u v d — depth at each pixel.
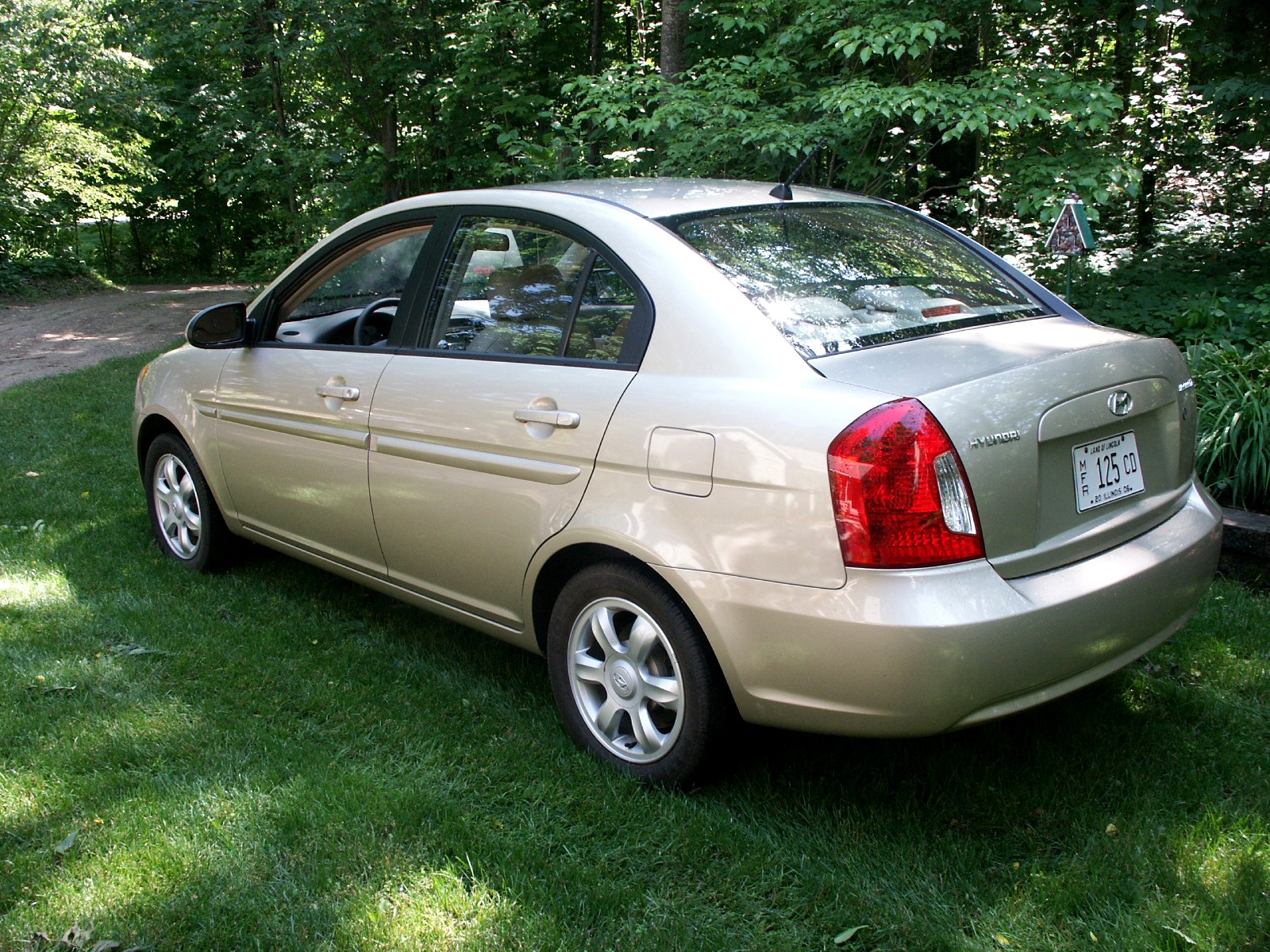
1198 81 8.50
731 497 2.49
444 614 3.47
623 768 2.91
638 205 3.09
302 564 4.71
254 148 12.52
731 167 7.64
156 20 12.59
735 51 8.95
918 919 2.31
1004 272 3.35
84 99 17.67
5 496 5.73
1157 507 2.77
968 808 2.74
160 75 17.73
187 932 2.28
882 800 2.80
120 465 6.38
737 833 2.62
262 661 3.68
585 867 2.50
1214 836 2.54
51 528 5.19
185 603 4.23
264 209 20.83
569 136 8.55
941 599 2.28
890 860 2.54
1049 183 7.15
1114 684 3.34
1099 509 2.61
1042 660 2.37
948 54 8.09
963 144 8.66
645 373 2.73
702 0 8.89
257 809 2.73
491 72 10.77
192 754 3.04
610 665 2.89
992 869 2.48
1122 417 2.63
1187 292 7.34
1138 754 2.95
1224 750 2.96
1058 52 8.56
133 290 21.62
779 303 2.71
